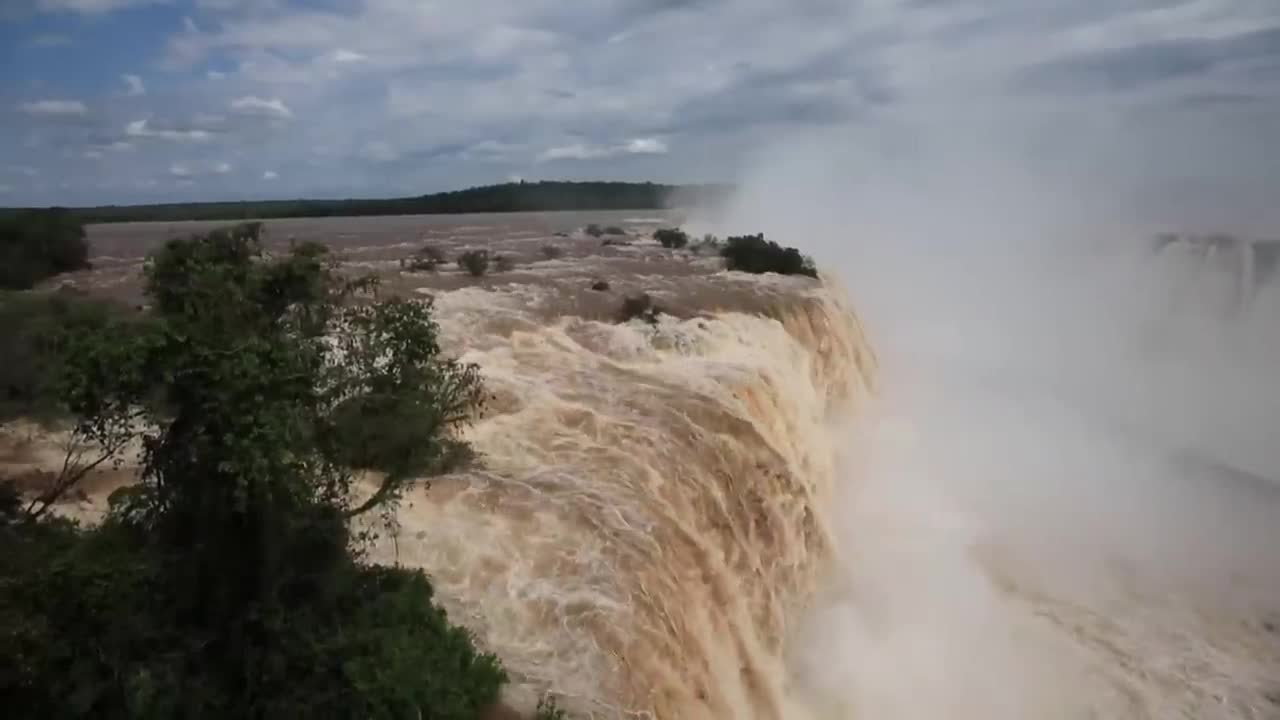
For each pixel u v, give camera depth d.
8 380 19.88
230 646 11.91
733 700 18.27
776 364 31.67
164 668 11.32
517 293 36.19
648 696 15.06
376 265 47.00
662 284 41.19
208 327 12.01
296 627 12.28
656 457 21.56
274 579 12.29
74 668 11.13
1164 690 25.45
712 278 44.03
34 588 11.38
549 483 19.53
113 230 86.50
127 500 12.62
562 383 25.67
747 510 23.05
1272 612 30.34
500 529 17.81
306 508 12.41
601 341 29.73
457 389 15.34
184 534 11.93
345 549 13.76
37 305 22.20
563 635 15.26
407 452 14.35
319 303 13.52
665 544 18.41
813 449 30.78
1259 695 25.31
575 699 13.91
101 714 11.16
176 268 12.84
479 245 65.50
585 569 16.89
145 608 11.61
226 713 11.66
